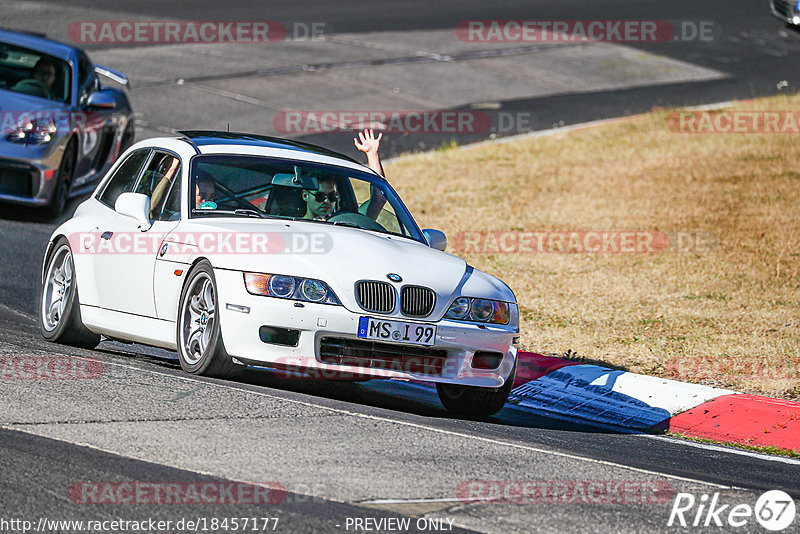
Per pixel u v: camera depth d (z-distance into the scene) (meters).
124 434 19.92
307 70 87.75
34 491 16.47
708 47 104.44
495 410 27.84
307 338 24.80
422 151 71.12
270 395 24.78
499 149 72.25
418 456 20.67
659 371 33.94
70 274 30.94
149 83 79.12
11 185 46.59
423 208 58.25
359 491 17.84
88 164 51.84
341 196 29.91
